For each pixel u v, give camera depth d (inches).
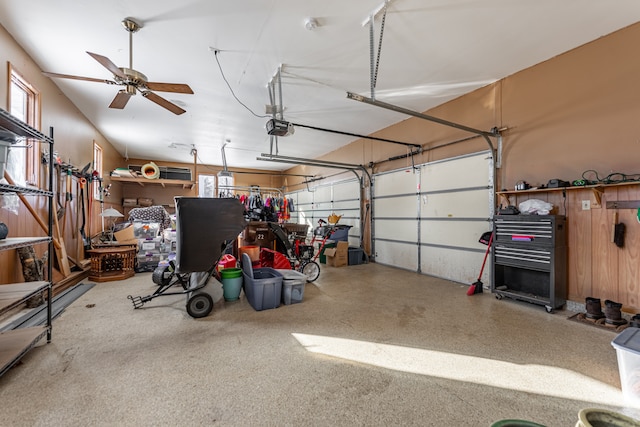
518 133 146.6
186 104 190.7
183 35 117.3
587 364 79.6
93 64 139.5
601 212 116.4
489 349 88.5
